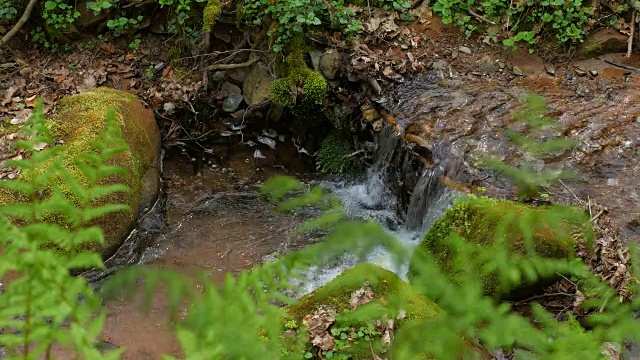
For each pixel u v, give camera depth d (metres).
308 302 2.83
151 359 3.67
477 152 4.79
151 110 5.91
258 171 5.88
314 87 5.63
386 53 5.95
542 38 6.08
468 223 3.65
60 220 4.14
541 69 5.85
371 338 2.57
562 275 3.35
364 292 2.81
